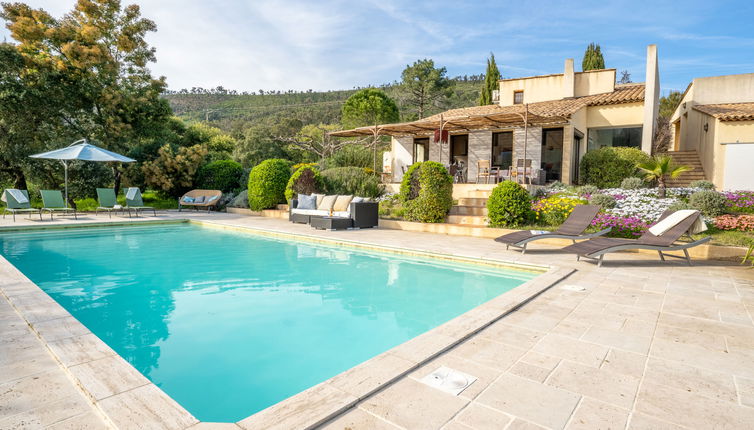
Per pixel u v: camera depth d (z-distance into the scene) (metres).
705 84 16.66
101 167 17.45
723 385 2.50
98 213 14.78
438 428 1.98
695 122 16.53
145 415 2.03
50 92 16.02
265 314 4.42
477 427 2.00
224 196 18.41
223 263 7.11
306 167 14.66
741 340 3.26
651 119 15.20
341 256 7.85
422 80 35.31
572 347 3.09
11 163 15.95
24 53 15.79
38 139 16.55
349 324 4.12
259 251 8.30
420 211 10.98
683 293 4.76
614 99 15.99
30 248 8.39
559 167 15.70
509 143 16.84
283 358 3.30
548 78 18.47
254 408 2.55
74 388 2.39
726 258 6.96
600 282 5.33
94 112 18.20
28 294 4.21
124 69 19.08
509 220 9.68
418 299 5.04
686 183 14.46
